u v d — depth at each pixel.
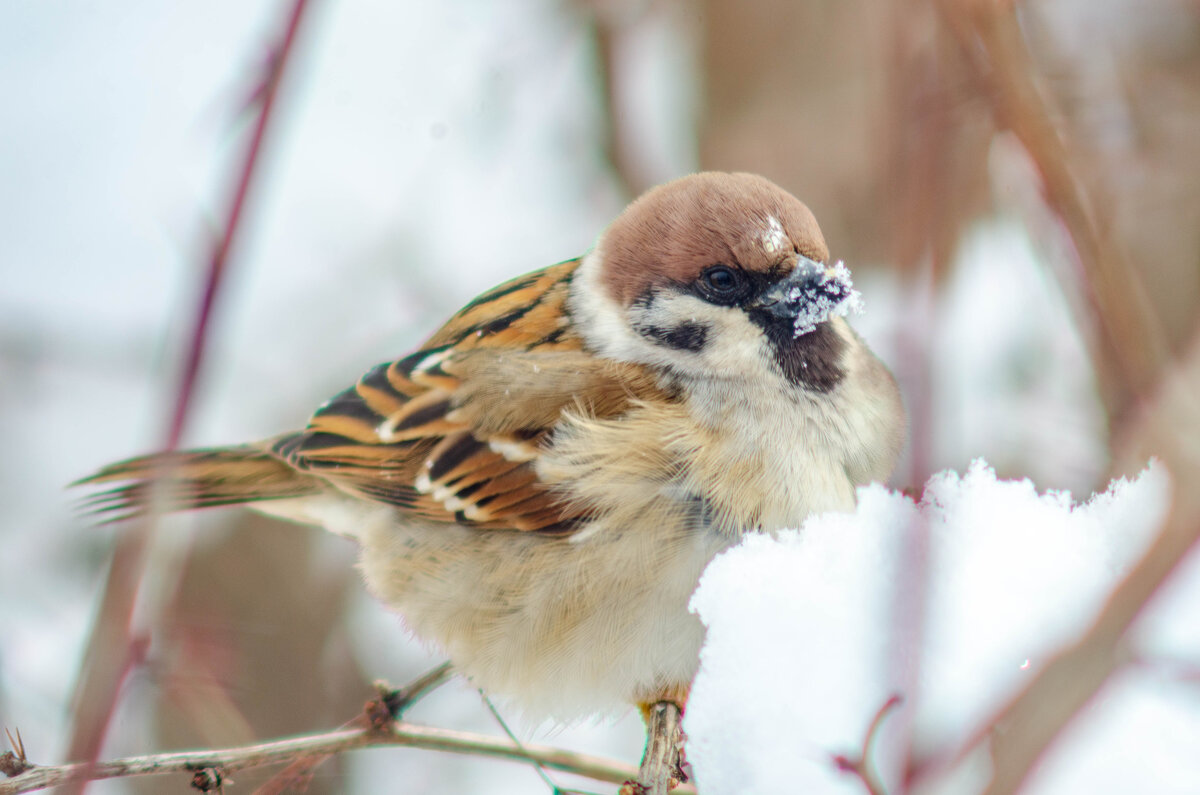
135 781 2.01
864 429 1.97
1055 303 2.00
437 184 2.09
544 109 2.09
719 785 1.92
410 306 2.08
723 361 1.97
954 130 1.92
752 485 1.97
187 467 2.00
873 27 2.04
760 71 2.06
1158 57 2.03
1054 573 1.91
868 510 1.93
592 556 1.97
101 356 2.06
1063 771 1.92
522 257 2.08
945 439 1.92
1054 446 2.00
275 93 1.77
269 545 2.04
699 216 1.97
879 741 1.90
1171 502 1.61
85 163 2.10
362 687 2.04
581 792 1.96
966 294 2.02
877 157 2.04
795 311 1.97
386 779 2.03
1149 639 1.90
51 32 2.12
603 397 1.98
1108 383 1.91
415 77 2.10
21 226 2.09
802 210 1.97
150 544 1.79
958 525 1.91
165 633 1.96
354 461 1.99
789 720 1.92
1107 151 2.02
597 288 1.98
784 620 1.93
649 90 2.09
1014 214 2.00
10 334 2.06
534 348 1.98
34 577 2.03
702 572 1.96
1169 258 2.02
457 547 1.98
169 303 2.07
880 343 2.02
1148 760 1.92
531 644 1.97
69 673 2.01
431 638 1.98
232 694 2.01
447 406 1.99
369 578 1.99
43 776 1.95
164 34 2.11
